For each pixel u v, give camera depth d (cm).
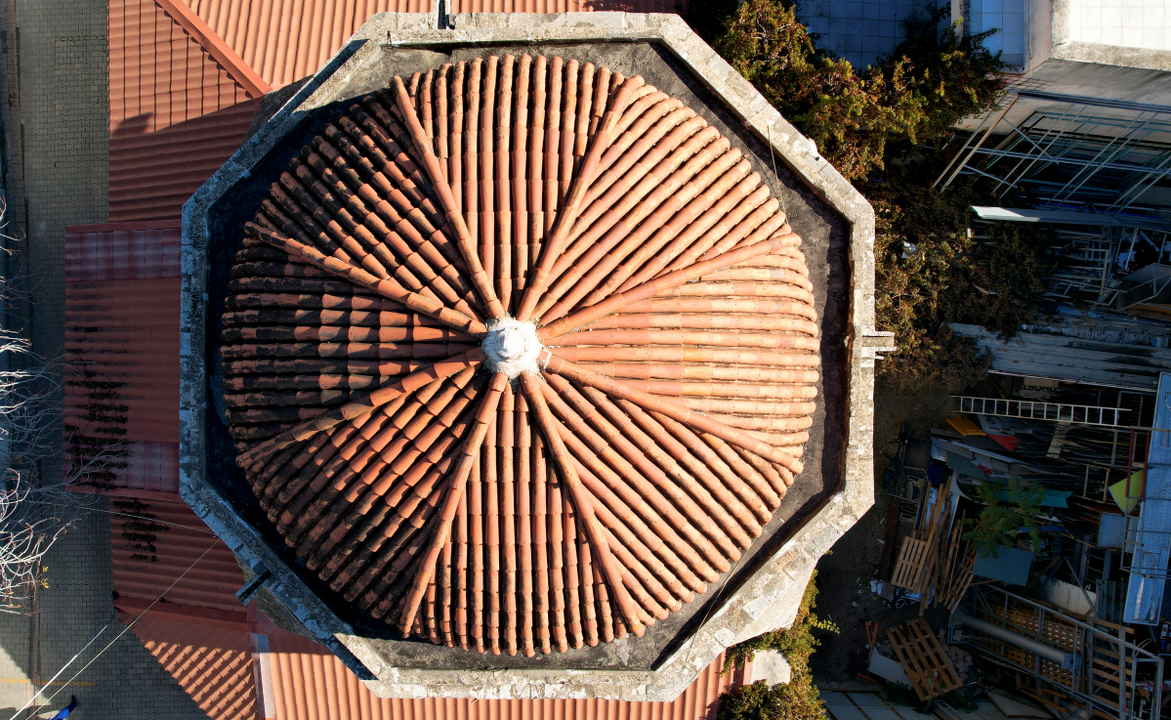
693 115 1016
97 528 1833
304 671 1489
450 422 815
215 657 1531
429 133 919
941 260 1667
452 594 905
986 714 1659
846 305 1063
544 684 998
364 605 966
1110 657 1545
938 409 1811
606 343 845
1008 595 1709
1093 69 1296
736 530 970
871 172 1691
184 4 1510
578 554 880
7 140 1902
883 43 1672
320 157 971
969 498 1753
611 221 880
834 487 1048
